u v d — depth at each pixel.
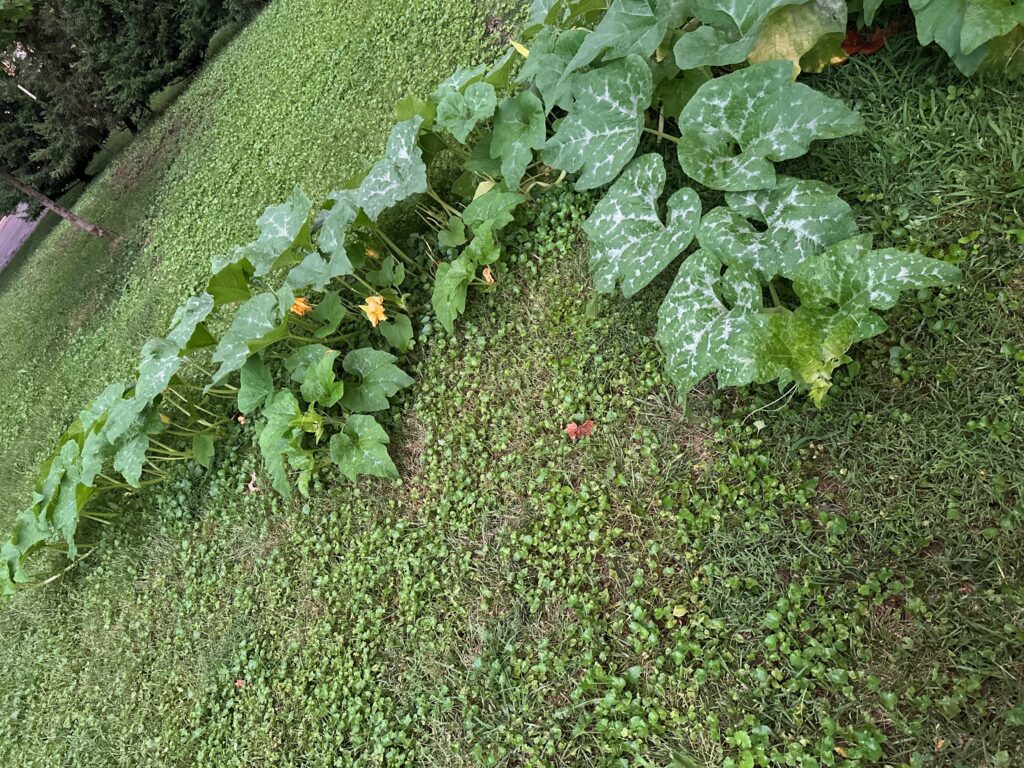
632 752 1.83
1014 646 1.49
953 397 1.75
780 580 1.81
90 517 3.93
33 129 10.41
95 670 3.44
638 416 2.26
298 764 2.44
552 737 1.95
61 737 3.35
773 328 1.74
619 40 2.31
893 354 1.85
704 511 1.98
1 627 4.03
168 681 3.07
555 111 3.00
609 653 1.98
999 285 1.80
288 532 3.06
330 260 3.01
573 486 2.31
